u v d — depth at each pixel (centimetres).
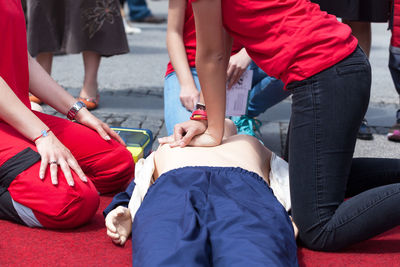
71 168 269
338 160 238
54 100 318
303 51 235
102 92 591
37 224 270
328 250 249
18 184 263
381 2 430
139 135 362
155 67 751
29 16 507
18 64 286
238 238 207
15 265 236
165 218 219
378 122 501
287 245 217
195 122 275
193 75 373
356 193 287
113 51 511
